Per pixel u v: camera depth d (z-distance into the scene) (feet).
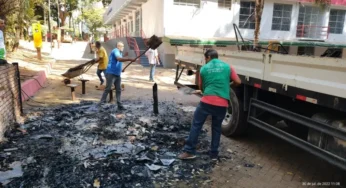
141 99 27.86
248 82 15.90
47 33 110.11
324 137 11.57
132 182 12.03
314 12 72.69
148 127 18.65
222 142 17.26
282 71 13.37
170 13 60.59
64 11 141.38
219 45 61.46
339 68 10.33
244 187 12.21
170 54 60.59
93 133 17.06
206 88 14.06
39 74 33.81
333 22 76.54
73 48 98.99
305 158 15.31
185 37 60.39
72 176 12.16
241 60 16.63
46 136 16.19
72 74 29.07
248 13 66.64
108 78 23.09
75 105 24.16
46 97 27.12
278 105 14.80
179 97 29.53
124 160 13.75
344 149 10.69
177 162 14.07
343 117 11.52
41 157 13.71
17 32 48.11
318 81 11.32
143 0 75.82
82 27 194.90
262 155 15.56
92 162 13.39
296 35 72.64
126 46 81.05
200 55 21.42
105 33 189.16
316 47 74.64
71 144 15.40
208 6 62.90
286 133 13.44
